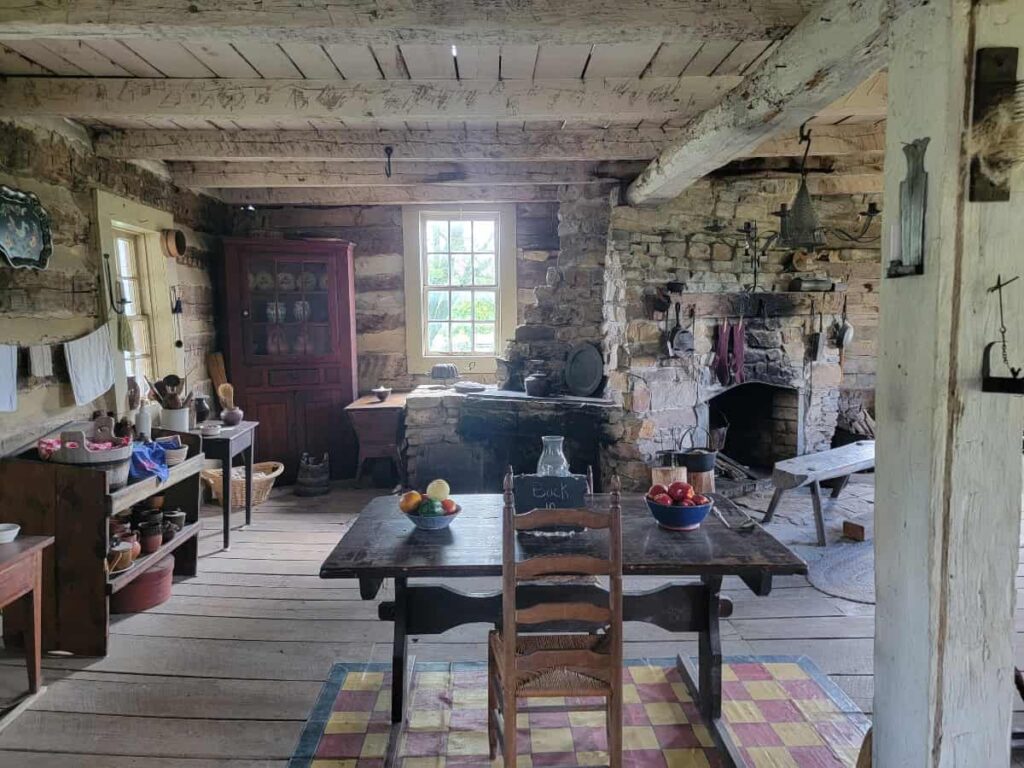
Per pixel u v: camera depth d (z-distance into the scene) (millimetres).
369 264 5891
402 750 2164
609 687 1869
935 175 1455
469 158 3846
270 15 1974
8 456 2816
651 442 4781
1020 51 1415
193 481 3582
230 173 4562
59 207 3330
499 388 5500
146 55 2672
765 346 5148
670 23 2049
